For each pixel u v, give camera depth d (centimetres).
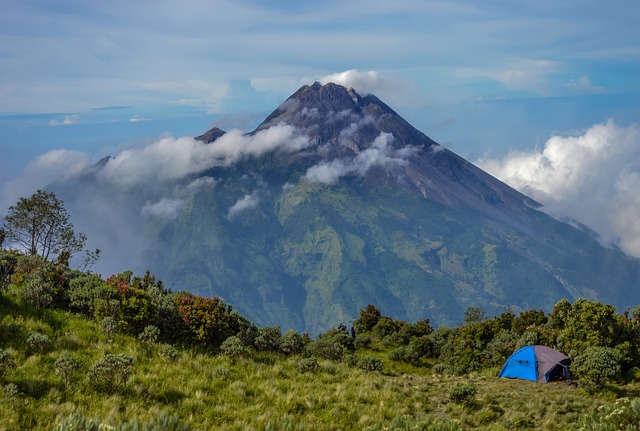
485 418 1914
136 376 1719
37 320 2142
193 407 1552
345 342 5231
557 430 1788
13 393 1354
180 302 2783
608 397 2314
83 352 1875
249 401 1738
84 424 955
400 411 1850
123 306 2388
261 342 2794
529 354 2961
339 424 1622
